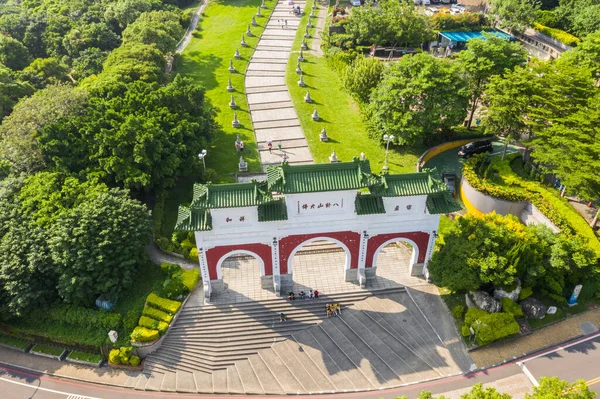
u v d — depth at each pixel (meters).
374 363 46.91
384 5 104.06
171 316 50.06
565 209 58.19
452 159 73.31
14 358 51.03
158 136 62.22
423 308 51.62
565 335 48.94
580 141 57.72
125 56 84.06
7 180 57.44
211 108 80.25
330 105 88.94
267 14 127.25
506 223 52.91
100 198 52.78
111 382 47.66
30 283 50.31
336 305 51.19
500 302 50.00
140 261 53.19
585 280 53.25
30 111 64.38
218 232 48.50
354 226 50.03
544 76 65.19
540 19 112.81
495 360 46.69
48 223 52.34
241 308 51.50
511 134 65.94
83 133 61.41
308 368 46.78
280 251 50.94
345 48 106.25
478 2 123.88
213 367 47.56
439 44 111.19
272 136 80.44
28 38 103.44
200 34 117.12
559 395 34.50
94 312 50.84
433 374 45.78
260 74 99.88
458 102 70.75
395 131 71.12
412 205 49.50
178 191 67.50
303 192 45.66
